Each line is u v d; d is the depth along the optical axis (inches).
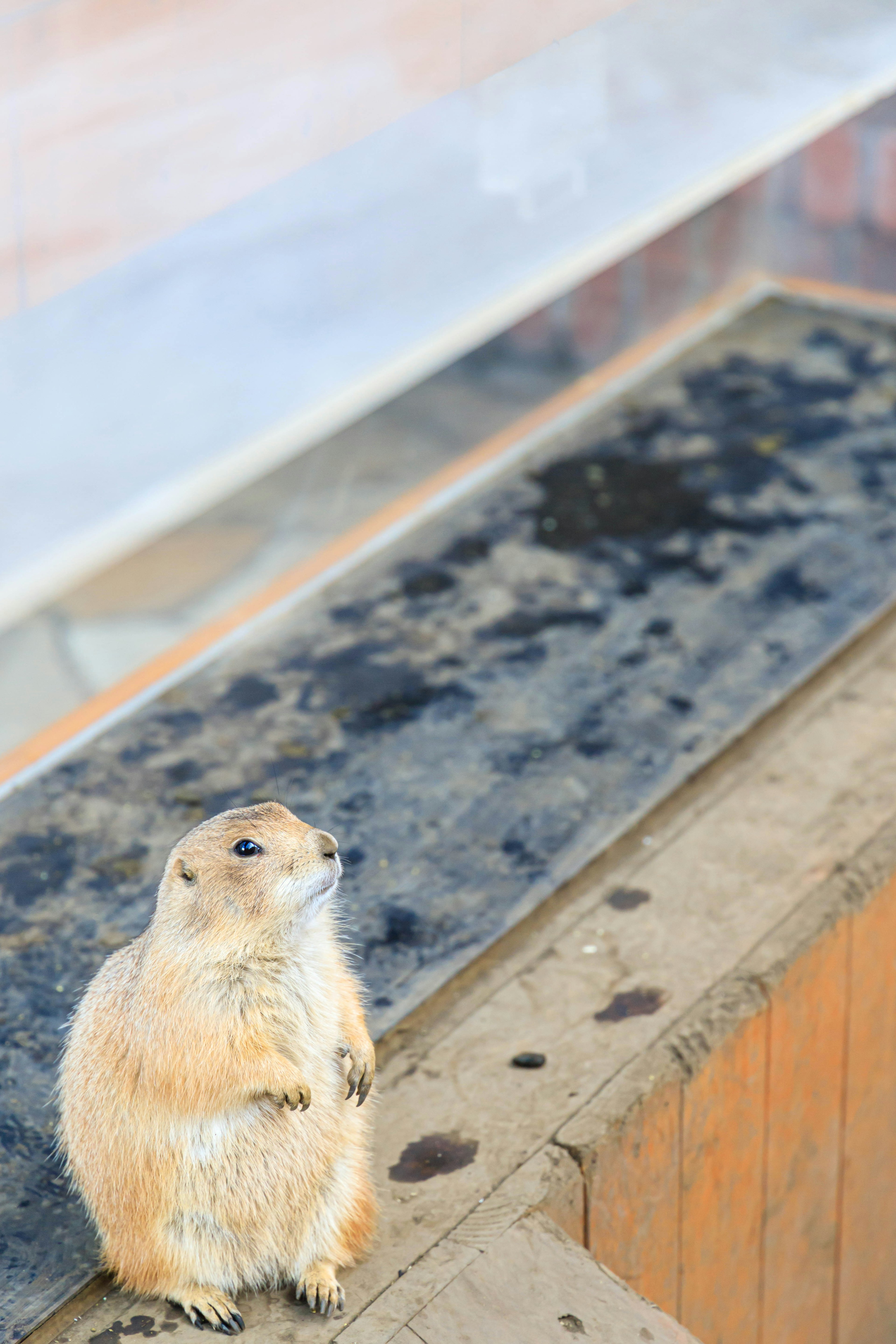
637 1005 170.6
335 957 138.8
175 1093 124.6
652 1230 165.2
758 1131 181.5
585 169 278.5
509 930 183.3
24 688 293.0
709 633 245.1
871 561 262.7
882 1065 209.3
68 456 205.0
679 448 302.2
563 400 324.8
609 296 373.1
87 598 315.3
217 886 126.9
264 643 251.1
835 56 310.7
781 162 361.7
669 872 193.8
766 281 368.5
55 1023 170.2
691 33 312.3
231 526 334.0
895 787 207.6
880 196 355.3
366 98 279.9
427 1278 136.9
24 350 221.9
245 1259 133.3
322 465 348.2
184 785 215.3
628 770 213.5
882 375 326.6
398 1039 167.8
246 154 260.7
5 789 216.8
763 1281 194.9
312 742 224.2
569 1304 134.8
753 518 277.3
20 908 190.2
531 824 203.3
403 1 292.7
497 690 234.5
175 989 126.0
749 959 176.7
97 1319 135.2
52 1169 151.6
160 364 220.5
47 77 258.5
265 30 280.1
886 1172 221.0
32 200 245.8
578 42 306.3
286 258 242.5
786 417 311.9
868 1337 231.8
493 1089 159.5
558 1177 147.9
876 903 192.2
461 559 271.1
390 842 201.0
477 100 280.7
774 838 198.7
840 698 229.9
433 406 366.0
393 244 253.8
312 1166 131.6
